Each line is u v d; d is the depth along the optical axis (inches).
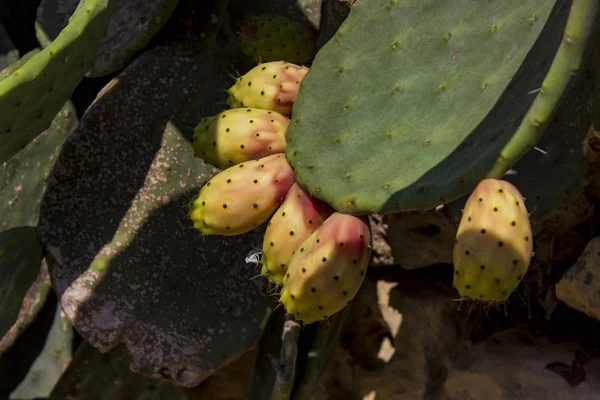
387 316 53.0
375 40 44.8
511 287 40.7
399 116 43.5
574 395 47.9
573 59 38.0
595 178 48.3
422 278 53.1
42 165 55.1
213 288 50.6
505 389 49.0
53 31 56.4
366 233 43.2
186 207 51.2
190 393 54.8
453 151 41.3
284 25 53.9
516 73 40.8
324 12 54.7
